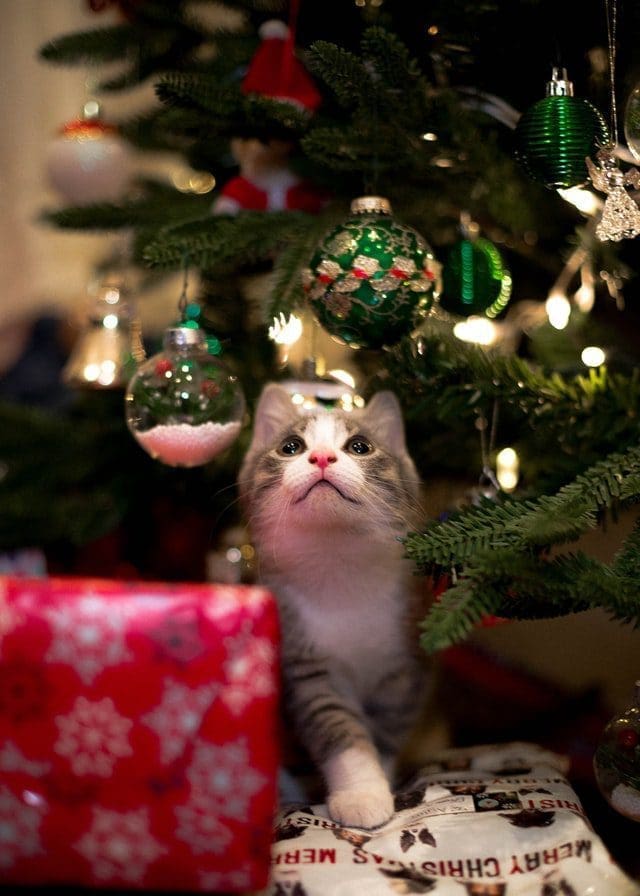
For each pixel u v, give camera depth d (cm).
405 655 130
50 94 291
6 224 297
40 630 79
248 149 134
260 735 80
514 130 108
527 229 128
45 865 80
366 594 129
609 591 86
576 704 152
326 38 134
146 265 119
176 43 140
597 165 104
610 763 99
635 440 111
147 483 156
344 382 146
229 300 150
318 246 112
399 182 125
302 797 123
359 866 93
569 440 117
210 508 163
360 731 124
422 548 93
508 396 116
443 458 147
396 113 111
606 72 120
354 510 126
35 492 158
